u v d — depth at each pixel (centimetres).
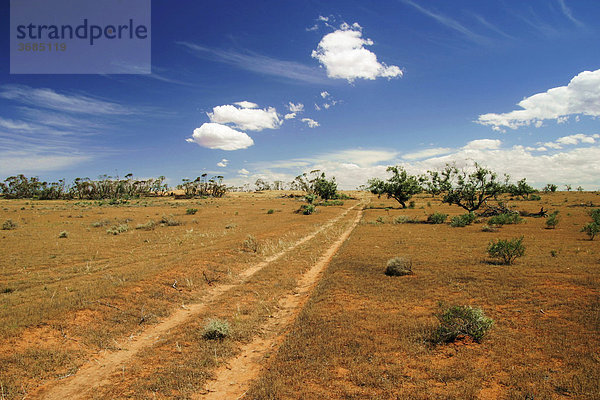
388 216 4778
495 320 875
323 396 580
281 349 809
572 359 632
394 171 6556
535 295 1052
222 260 1875
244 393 639
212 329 909
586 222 3347
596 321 802
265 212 6022
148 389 670
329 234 3183
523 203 6606
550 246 1983
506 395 537
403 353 720
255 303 1239
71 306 1080
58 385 701
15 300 1187
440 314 884
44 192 12375
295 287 1468
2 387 662
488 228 2844
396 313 976
